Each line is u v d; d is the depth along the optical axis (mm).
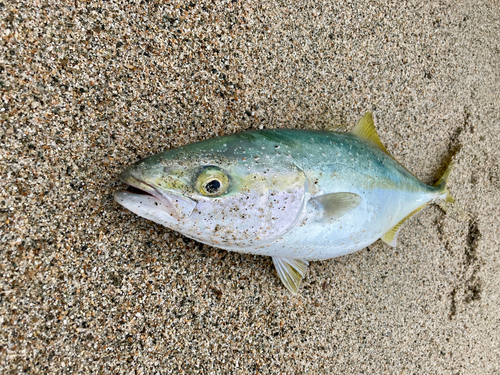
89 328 268
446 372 410
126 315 278
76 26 273
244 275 317
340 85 366
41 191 262
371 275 373
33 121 262
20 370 251
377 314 373
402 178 342
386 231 345
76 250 269
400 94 395
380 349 372
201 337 298
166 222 256
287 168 273
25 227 258
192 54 307
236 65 322
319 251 306
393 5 385
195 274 300
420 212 403
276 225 274
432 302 406
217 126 317
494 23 454
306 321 339
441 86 418
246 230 268
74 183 271
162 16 296
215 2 312
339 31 362
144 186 250
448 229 418
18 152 258
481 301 437
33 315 256
